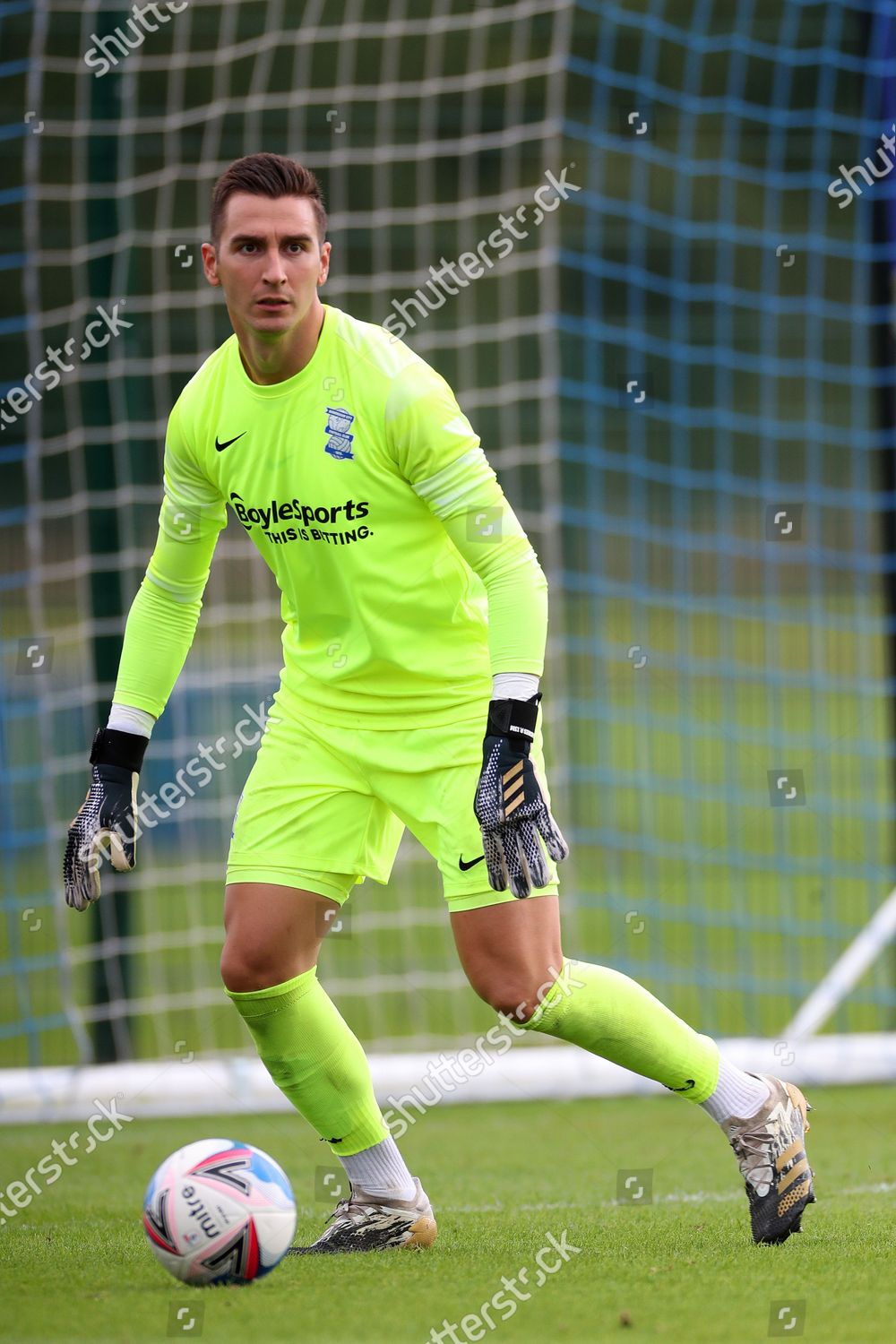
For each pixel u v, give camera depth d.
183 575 12.22
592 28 40.78
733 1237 12.14
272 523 11.30
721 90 45.16
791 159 47.94
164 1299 10.44
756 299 54.81
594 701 44.81
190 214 36.97
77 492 24.81
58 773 34.19
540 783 10.68
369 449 10.86
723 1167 16.19
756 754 40.75
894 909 21.89
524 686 10.64
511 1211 13.91
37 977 25.75
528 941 10.90
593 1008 11.20
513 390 31.73
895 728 23.30
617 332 54.25
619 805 37.00
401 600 11.12
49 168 34.34
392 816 11.99
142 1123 19.41
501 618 10.72
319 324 11.04
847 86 45.91
